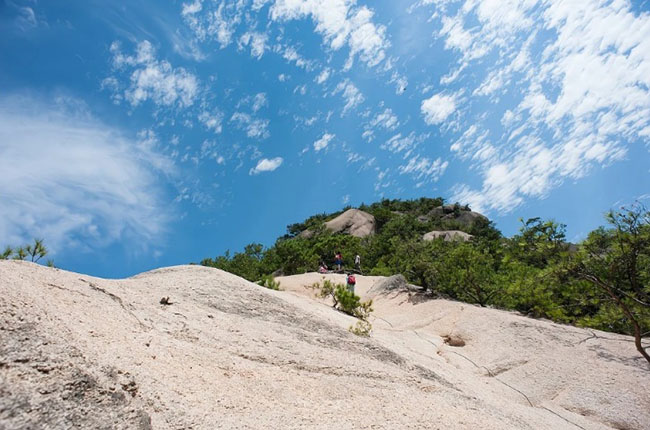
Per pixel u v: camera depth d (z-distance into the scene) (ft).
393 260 73.41
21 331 9.69
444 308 46.73
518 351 33.91
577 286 33.01
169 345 14.84
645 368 29.84
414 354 29.14
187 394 11.76
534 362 31.99
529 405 26.50
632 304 31.40
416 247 63.26
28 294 12.27
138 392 10.23
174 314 19.02
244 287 27.48
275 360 17.33
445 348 36.09
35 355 9.14
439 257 59.47
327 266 98.63
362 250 100.07
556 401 27.25
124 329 14.53
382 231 154.40
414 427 13.76
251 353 17.29
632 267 29.35
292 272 92.17
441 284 55.93
